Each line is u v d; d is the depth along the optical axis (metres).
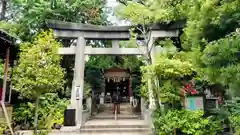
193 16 5.82
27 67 7.88
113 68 23.39
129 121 13.00
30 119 11.30
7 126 8.31
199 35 5.82
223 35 5.42
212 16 5.04
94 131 10.95
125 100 24.19
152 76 9.30
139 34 11.96
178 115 8.44
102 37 12.40
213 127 8.02
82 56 12.23
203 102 9.00
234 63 4.02
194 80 9.49
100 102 21.47
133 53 12.31
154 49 11.91
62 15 15.63
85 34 12.41
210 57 4.53
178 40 12.35
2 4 17.98
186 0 7.45
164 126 8.43
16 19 17.39
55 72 8.17
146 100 13.85
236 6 4.39
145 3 10.71
